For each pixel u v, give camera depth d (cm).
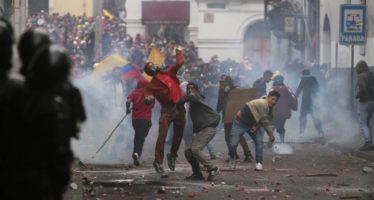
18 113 883
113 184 2292
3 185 881
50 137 894
